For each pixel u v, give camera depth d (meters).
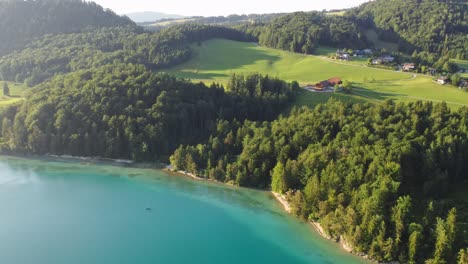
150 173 147.75
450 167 116.44
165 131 160.12
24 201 128.62
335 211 103.06
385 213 96.94
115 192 133.88
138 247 103.69
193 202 125.75
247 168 136.62
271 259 96.69
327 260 94.75
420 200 105.69
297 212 112.88
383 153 113.38
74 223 115.56
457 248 87.31
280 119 155.50
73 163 156.75
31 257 100.44
